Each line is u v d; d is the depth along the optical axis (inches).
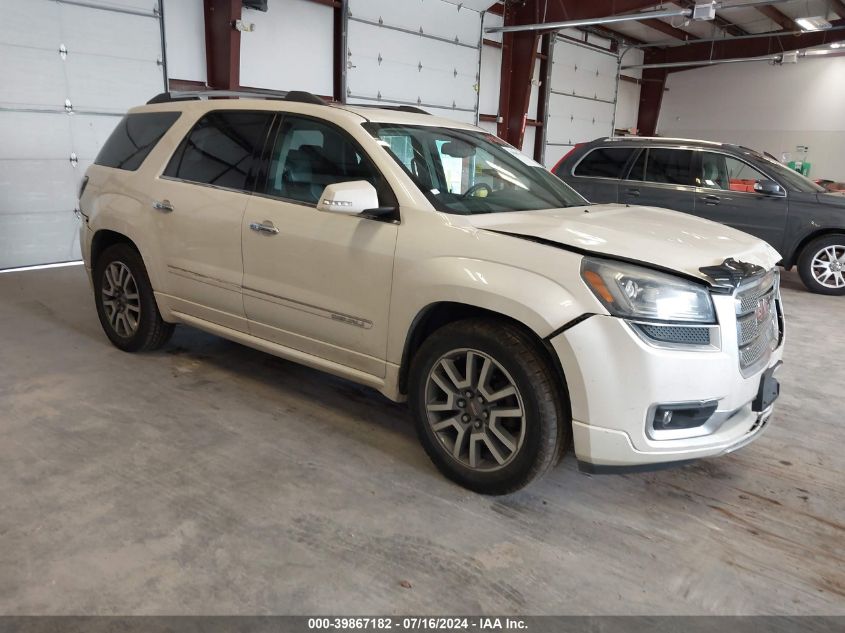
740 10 535.8
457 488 103.0
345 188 98.3
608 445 87.9
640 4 443.5
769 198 268.1
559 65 585.9
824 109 617.0
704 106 694.5
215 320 135.4
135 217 143.6
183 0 313.3
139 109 156.9
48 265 278.2
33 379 140.9
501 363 93.4
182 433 118.0
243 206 124.0
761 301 100.6
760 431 101.8
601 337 85.5
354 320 109.7
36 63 262.1
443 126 129.0
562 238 93.4
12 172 262.7
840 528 97.3
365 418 128.0
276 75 357.7
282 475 104.7
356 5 384.5
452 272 95.6
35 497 95.3
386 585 79.7
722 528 96.0
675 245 96.1
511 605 77.4
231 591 77.2
